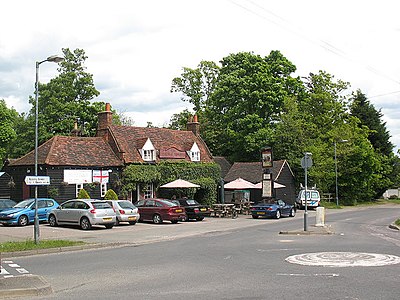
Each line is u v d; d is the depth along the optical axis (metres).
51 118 51.44
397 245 17.44
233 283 10.32
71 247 18.03
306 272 11.51
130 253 16.42
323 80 64.56
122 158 39.41
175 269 12.45
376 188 72.81
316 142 59.66
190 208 34.38
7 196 37.44
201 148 47.56
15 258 15.80
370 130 68.12
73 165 36.16
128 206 30.28
